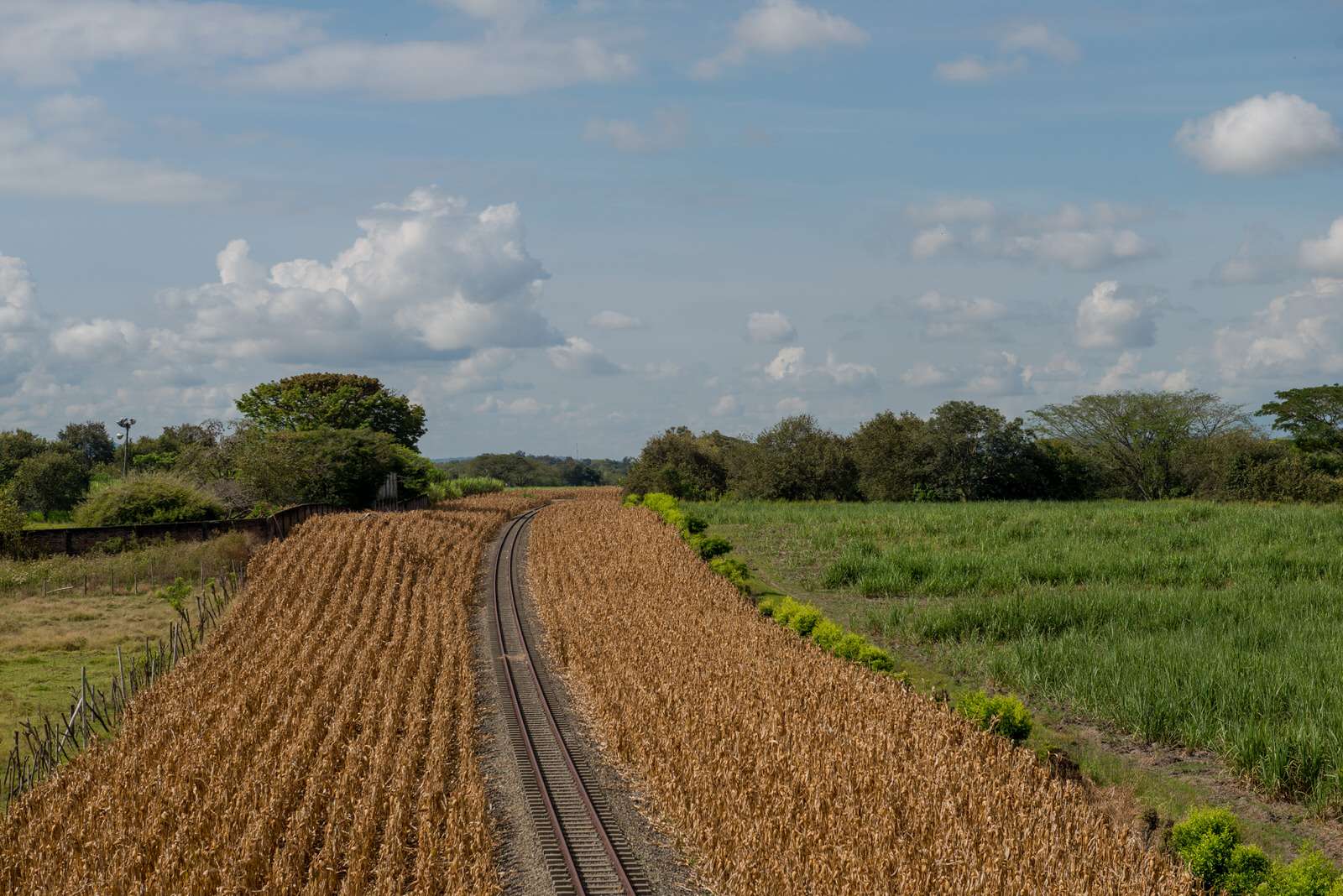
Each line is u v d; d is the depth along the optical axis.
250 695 20.05
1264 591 27.91
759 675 20.50
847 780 14.41
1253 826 14.31
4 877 12.14
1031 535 41.75
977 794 13.74
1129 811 14.91
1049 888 11.16
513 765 18.14
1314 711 17.11
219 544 39.06
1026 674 21.38
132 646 26.80
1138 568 32.84
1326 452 60.81
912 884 11.46
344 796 14.57
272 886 11.99
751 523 53.31
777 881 12.43
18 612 30.88
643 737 18.12
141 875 12.48
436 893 12.55
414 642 25.48
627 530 51.72
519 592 38.09
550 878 13.43
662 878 13.55
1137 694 18.88
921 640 26.17
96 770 15.55
